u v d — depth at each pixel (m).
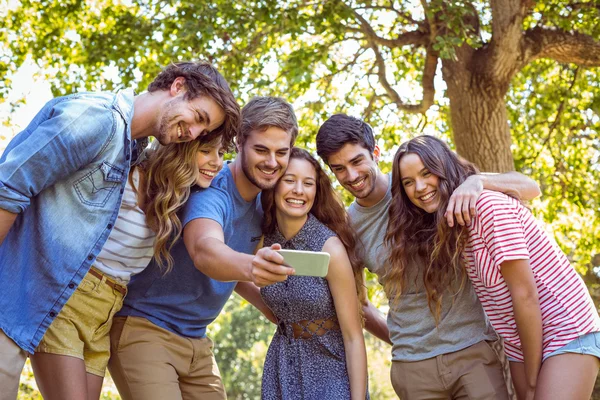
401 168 3.16
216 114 2.74
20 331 2.47
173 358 3.15
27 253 2.51
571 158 9.05
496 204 2.92
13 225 2.51
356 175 3.31
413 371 3.26
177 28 8.00
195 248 2.73
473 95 7.14
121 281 2.92
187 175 2.86
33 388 8.08
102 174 2.57
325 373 3.14
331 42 7.92
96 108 2.52
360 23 8.13
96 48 8.20
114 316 3.13
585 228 9.16
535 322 2.84
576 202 8.80
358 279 3.33
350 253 3.30
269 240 3.32
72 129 2.42
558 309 2.90
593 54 7.40
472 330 3.20
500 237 2.86
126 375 3.05
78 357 2.78
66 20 9.02
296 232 3.22
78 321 2.80
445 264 3.10
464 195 2.96
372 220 3.46
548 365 2.84
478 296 3.11
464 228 2.98
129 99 2.68
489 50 7.13
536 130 9.20
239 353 24.23
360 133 3.31
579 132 9.17
